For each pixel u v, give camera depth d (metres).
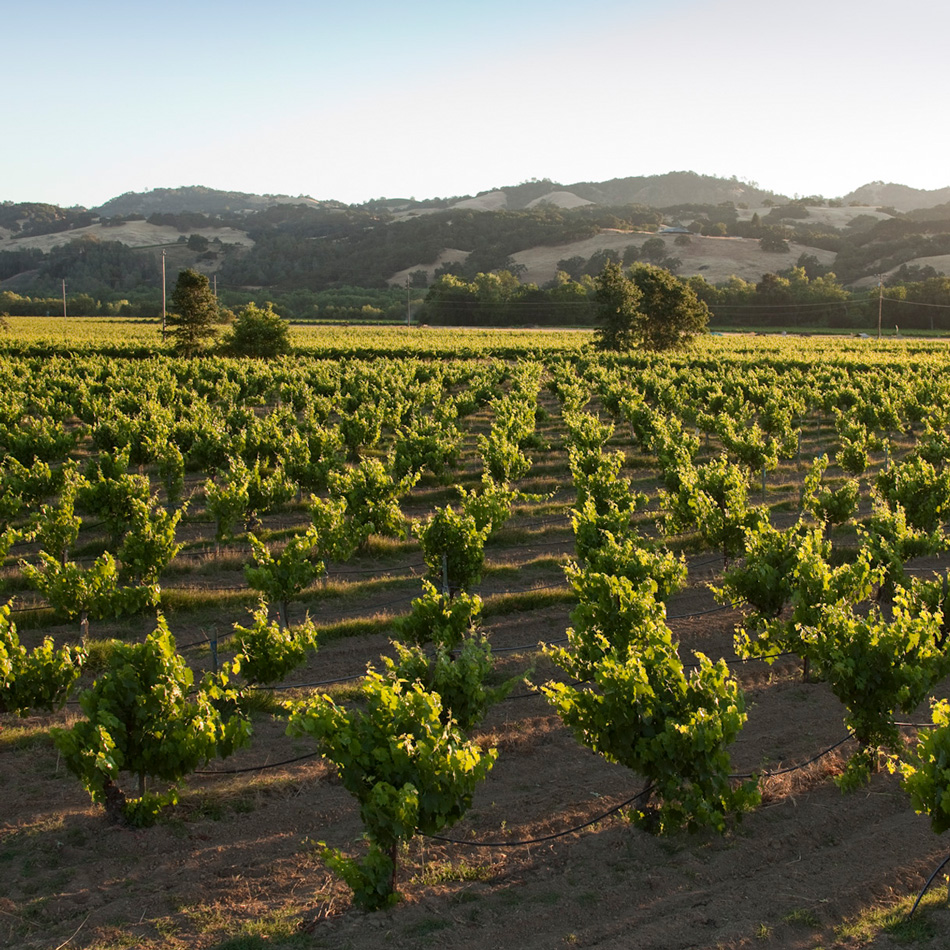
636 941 8.41
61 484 23.48
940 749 8.95
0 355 68.06
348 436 32.62
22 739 12.81
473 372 56.75
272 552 21.80
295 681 15.02
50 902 9.17
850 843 10.20
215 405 42.28
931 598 13.91
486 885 9.50
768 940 8.39
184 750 10.05
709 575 20.97
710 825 10.48
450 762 8.73
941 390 43.56
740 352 80.88
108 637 17.06
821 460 22.80
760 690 14.65
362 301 167.62
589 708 10.16
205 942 8.49
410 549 23.28
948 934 8.39
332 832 10.60
